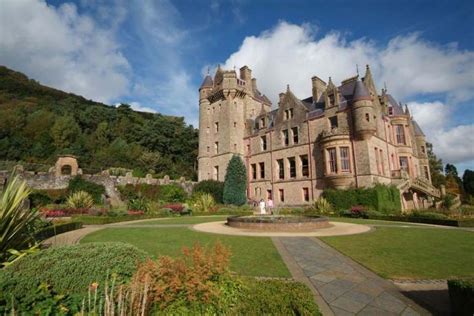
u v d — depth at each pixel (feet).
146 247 32.19
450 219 61.82
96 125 206.08
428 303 17.28
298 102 118.32
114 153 178.09
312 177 106.73
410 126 126.72
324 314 15.67
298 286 14.57
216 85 148.36
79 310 11.57
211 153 142.51
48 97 254.06
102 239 38.22
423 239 38.37
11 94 231.09
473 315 13.87
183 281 13.47
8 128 163.22
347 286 20.11
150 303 12.45
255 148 134.31
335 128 97.66
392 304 17.12
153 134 195.72
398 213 77.66
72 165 105.50
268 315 12.20
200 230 48.34
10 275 12.52
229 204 114.62
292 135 117.70
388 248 32.32
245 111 144.36
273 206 108.99
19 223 19.86
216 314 12.80
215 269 14.48
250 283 15.19
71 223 50.80
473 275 22.45
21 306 10.72
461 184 195.72
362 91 93.56
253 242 36.29
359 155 92.22
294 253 30.01
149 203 90.94
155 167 181.47
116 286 12.92
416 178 105.91
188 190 132.87
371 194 84.43
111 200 107.14
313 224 50.75
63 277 13.12
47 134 171.32
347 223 61.52
